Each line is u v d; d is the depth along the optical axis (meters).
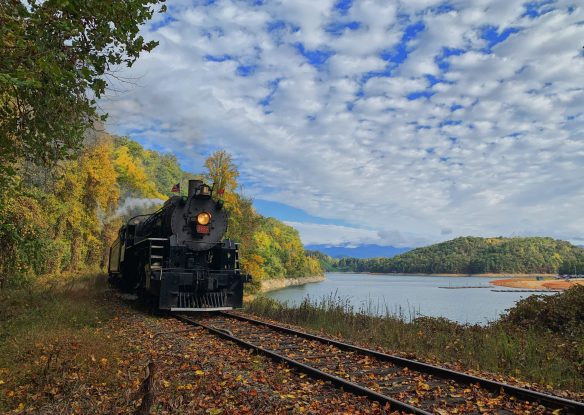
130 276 18.59
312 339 9.45
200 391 5.56
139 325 11.11
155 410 4.93
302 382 6.22
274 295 59.69
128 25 6.11
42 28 5.56
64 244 30.52
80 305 12.36
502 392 5.77
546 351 8.62
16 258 12.01
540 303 12.41
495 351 8.44
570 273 165.00
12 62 5.44
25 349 6.94
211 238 14.52
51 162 7.39
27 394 5.42
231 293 14.12
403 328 11.08
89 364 6.39
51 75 5.54
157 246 13.82
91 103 6.71
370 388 5.97
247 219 35.88
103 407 5.07
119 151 48.22
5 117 6.50
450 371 6.49
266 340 9.42
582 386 6.86
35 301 12.09
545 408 5.25
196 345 8.53
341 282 126.69
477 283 121.81
